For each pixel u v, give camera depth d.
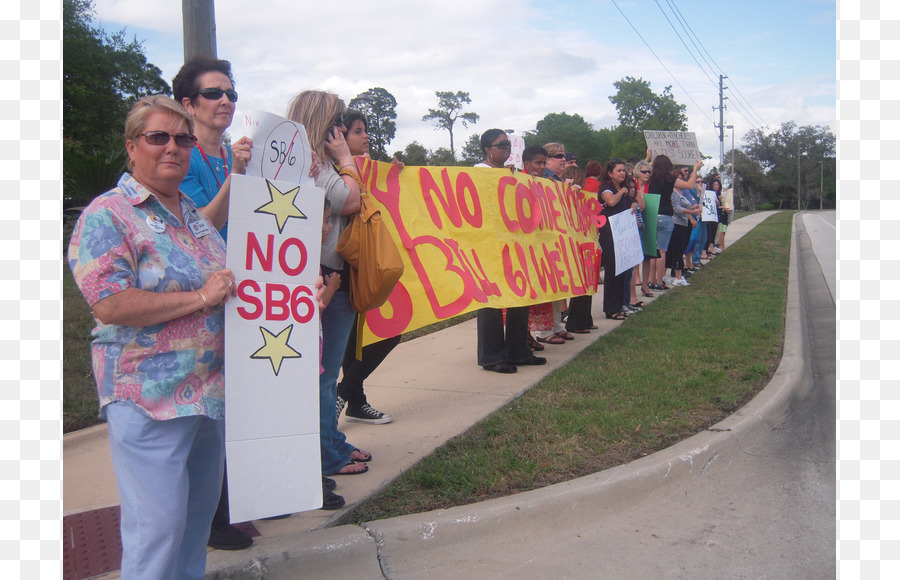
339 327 3.65
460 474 3.82
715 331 7.67
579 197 7.59
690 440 4.42
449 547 3.28
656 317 8.51
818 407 5.57
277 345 2.57
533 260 6.29
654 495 3.92
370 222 3.42
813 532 3.49
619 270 8.28
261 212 2.52
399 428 4.66
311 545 3.05
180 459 2.30
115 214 2.19
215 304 2.35
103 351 2.26
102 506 3.46
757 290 10.92
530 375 5.96
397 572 3.13
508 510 3.43
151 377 2.25
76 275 2.14
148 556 2.24
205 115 3.04
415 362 6.60
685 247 11.91
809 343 7.98
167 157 2.29
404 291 4.77
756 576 3.09
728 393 5.36
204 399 2.38
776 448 4.71
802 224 34.88
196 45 5.12
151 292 2.21
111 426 2.25
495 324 6.08
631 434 4.51
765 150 132.50
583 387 5.52
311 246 2.66
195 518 2.59
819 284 13.33
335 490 3.66
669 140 14.54
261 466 2.55
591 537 3.47
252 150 2.80
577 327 7.86
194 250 2.39
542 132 109.44
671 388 5.48
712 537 3.46
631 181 8.45
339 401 4.80
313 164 3.07
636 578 3.09
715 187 16.69
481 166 5.86
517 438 4.39
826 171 126.62
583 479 3.81
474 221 5.58
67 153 12.95
